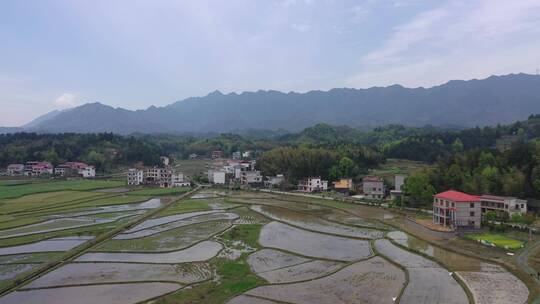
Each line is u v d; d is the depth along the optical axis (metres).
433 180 123.69
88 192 162.12
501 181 111.00
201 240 84.19
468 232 87.50
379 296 52.75
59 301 52.12
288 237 87.06
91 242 80.50
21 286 57.34
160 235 89.12
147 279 60.09
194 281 59.16
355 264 67.00
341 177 179.50
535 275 58.97
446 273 61.62
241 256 72.25
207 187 192.88
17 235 87.44
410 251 74.00
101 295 54.00
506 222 93.31
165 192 163.62
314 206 132.50
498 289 54.59
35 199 141.62
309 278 60.12
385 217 110.44
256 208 128.00
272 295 53.50
